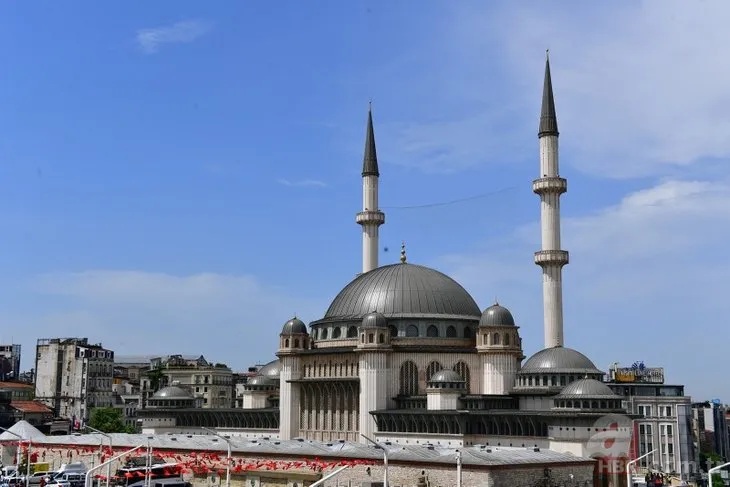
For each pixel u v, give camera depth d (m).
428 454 140.75
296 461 155.88
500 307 195.00
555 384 180.00
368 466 144.88
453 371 185.12
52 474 165.12
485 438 170.88
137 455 174.00
